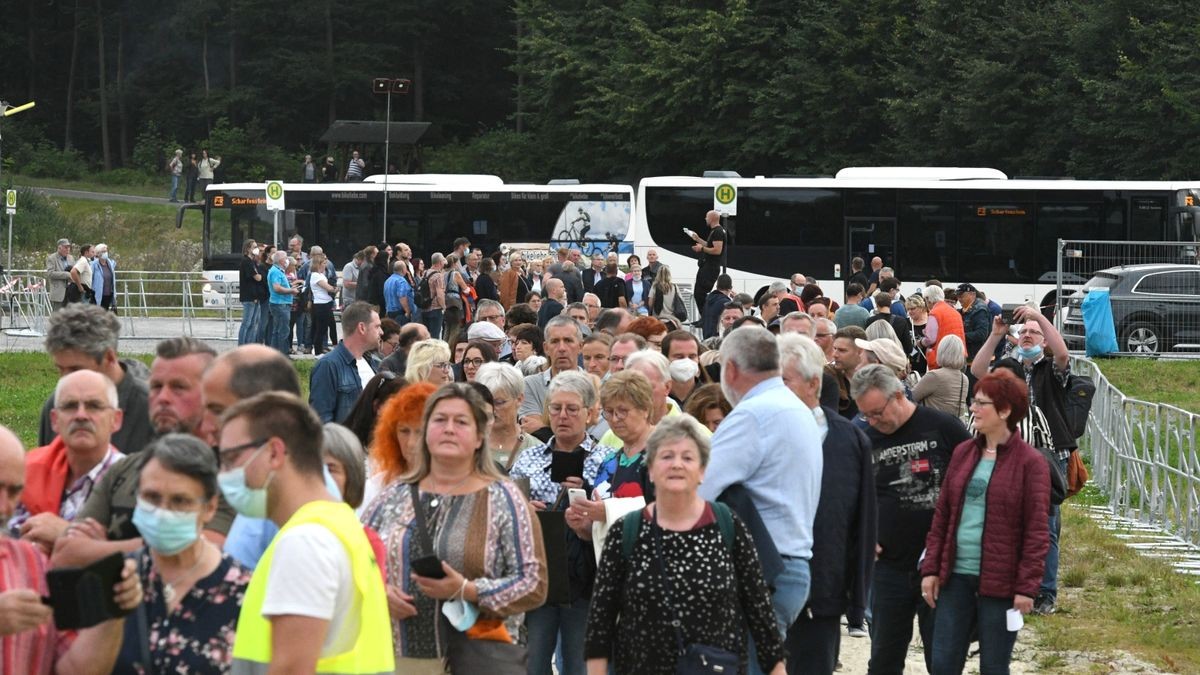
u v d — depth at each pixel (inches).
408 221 1766.7
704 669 269.4
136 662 212.2
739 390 327.6
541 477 366.6
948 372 533.3
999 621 364.8
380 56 3452.3
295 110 3508.9
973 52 2222.0
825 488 343.0
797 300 873.5
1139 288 1336.1
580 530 343.3
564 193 1770.4
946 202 1652.3
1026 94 2161.7
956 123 2166.6
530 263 1483.8
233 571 217.8
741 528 281.4
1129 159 2018.9
